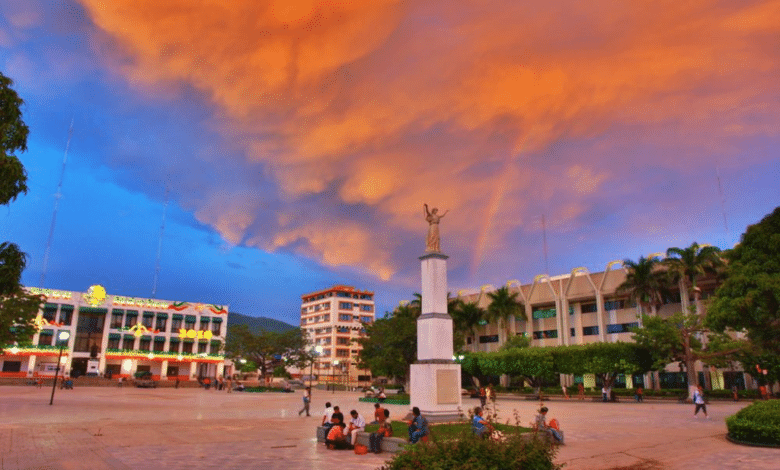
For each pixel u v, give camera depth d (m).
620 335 62.00
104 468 12.27
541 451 7.95
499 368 57.06
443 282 20.89
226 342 66.31
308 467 12.89
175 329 84.06
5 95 9.35
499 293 70.88
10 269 9.37
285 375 94.75
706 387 53.69
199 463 13.19
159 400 40.16
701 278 54.66
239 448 16.00
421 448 7.82
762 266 22.00
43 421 22.73
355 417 16.36
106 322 77.25
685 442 17.22
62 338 33.47
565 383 64.25
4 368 68.38
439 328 20.08
